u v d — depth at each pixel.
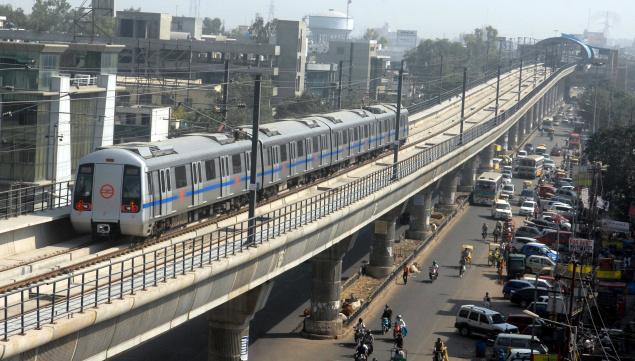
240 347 60.72
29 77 96.69
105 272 49.38
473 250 118.19
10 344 32.09
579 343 69.44
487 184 155.38
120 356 70.19
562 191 155.62
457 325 81.00
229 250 53.03
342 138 104.25
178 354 71.56
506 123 181.62
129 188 58.53
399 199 97.19
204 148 70.00
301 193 90.38
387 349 75.94
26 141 96.94
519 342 72.12
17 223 54.16
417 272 104.38
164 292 42.97
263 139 81.56
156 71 182.38
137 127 118.88
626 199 129.88
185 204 65.88
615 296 83.62
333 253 77.75
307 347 74.88
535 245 109.00
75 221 58.81
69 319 35.69
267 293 61.06
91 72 113.62
